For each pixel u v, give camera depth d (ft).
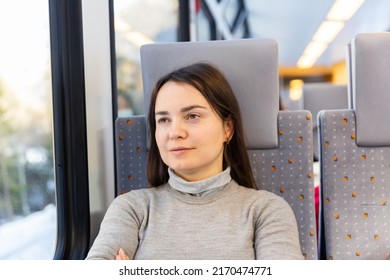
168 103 3.04
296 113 3.77
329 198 3.81
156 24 8.46
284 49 23.82
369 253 3.77
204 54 3.71
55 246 4.31
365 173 3.77
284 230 2.92
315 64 30.94
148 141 3.88
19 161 3.92
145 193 3.33
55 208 4.41
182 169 3.06
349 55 3.98
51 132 4.35
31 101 4.05
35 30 4.08
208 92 3.07
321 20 16.72
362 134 3.72
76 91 4.35
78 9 4.31
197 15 12.03
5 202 3.75
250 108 3.71
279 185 3.77
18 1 3.85
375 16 15.70
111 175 5.13
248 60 3.67
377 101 3.65
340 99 9.21
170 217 3.04
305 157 3.75
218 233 2.93
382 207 3.77
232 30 17.29
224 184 3.16
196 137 2.99
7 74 3.76
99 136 4.83
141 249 2.95
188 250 2.89
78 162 4.39
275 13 16.12
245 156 3.48
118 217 3.07
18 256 3.84
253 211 3.06
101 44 4.89
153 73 3.76
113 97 5.26
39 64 4.14
